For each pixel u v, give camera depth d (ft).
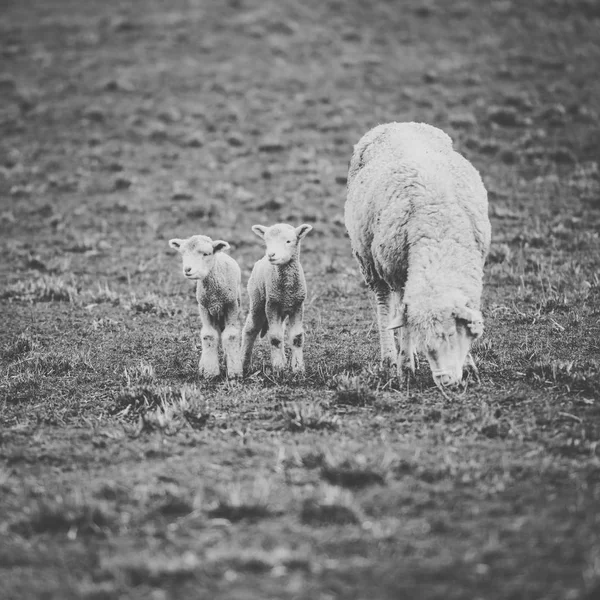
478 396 36.86
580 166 83.46
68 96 113.60
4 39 138.00
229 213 76.84
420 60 121.29
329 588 22.61
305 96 109.81
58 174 90.12
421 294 34.88
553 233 67.05
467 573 23.09
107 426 36.01
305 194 81.71
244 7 149.18
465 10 141.08
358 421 34.88
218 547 25.05
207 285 41.06
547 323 47.80
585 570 22.94
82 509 27.02
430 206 37.27
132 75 119.75
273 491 28.58
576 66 116.16
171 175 88.84
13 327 52.21
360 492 28.35
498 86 109.60
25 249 70.33
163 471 30.55
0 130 103.19
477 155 88.69
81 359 45.57
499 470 29.53
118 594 22.72
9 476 30.99
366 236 41.24
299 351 41.55
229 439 33.63
